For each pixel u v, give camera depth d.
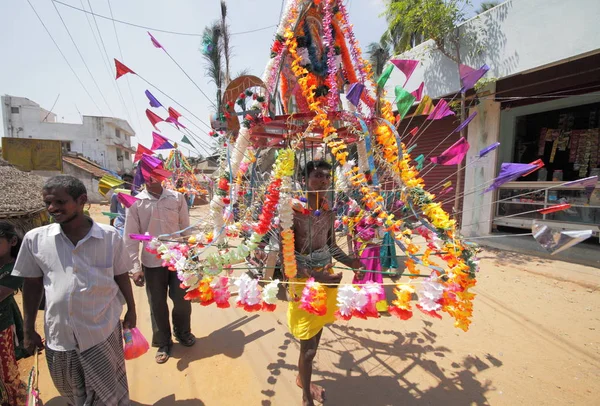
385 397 2.53
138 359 3.09
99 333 1.97
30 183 7.34
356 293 1.92
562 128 7.14
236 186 2.63
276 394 2.60
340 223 3.05
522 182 6.87
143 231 3.04
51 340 1.93
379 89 2.68
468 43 6.25
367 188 2.37
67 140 27.08
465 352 3.10
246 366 2.97
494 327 3.53
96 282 1.95
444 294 1.91
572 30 4.87
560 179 6.83
